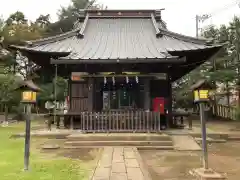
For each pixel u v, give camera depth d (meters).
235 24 24.97
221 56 26.59
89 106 13.41
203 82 6.70
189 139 11.39
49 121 14.48
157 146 10.21
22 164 7.20
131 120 11.84
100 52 13.68
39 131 13.59
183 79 31.78
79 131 13.30
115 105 14.03
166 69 13.83
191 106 28.42
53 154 8.99
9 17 37.12
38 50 13.31
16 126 19.17
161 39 15.83
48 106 25.30
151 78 13.54
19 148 10.02
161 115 14.31
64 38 15.77
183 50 13.38
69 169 6.69
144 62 12.24
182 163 7.84
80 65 13.44
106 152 8.92
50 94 29.64
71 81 14.62
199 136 12.29
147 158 8.59
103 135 10.83
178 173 6.69
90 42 15.53
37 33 33.94
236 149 10.30
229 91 27.94
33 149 9.91
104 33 16.89
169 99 14.41
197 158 8.58
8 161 7.61
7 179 5.69
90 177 5.87
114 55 13.05
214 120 25.12
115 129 11.79
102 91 14.12
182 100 28.62
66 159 8.05
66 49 14.10
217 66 26.86
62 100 29.81
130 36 16.53
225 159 8.44
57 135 12.50
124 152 8.91
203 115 6.70
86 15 18.31
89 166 7.07
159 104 14.30
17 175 6.04
